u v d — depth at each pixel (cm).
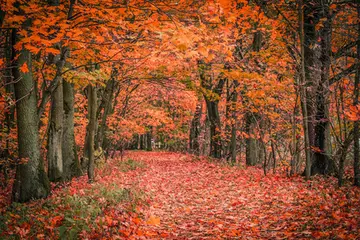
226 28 692
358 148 1027
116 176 1600
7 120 1395
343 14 1170
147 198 1077
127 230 672
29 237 548
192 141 3509
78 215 689
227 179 1445
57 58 983
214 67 1739
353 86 1018
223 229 691
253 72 1371
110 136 2264
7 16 765
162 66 1566
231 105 1819
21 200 1032
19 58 978
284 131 1795
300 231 579
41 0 801
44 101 1027
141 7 659
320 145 1244
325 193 888
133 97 2708
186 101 2514
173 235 688
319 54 1162
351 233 510
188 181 1529
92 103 1384
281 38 1301
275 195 975
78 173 1554
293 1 1231
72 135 1536
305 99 1178
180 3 766
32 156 1052
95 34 696
